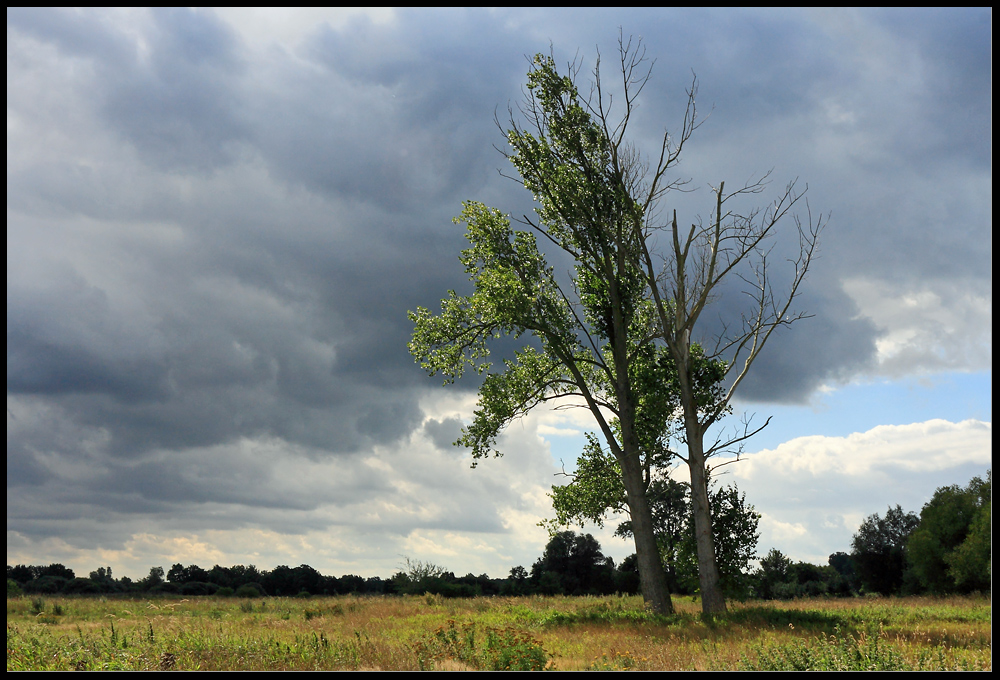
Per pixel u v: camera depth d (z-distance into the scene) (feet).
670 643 50.62
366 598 108.99
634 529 80.23
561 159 82.48
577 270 87.20
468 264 85.81
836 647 39.83
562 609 84.58
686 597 113.50
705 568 75.20
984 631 54.90
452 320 87.30
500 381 83.92
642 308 86.53
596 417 83.15
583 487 90.17
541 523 90.99
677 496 112.98
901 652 38.40
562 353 83.46
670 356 83.61
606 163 80.38
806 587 205.87
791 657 37.35
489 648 43.14
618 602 96.99
